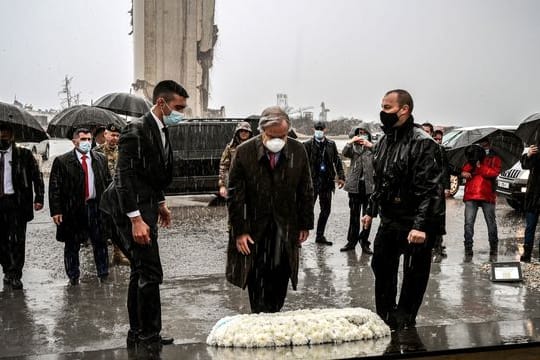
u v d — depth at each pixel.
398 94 5.07
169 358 3.93
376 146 5.35
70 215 7.67
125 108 13.66
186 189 15.84
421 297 5.20
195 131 15.91
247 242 5.34
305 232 5.47
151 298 4.71
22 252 7.64
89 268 9.28
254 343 4.09
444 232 5.06
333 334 4.16
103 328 5.88
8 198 7.54
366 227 5.77
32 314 6.36
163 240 11.42
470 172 9.90
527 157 8.98
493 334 4.32
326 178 10.78
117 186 4.68
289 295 7.04
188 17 17.27
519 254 9.97
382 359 3.88
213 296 7.00
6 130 7.60
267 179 5.31
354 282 7.63
